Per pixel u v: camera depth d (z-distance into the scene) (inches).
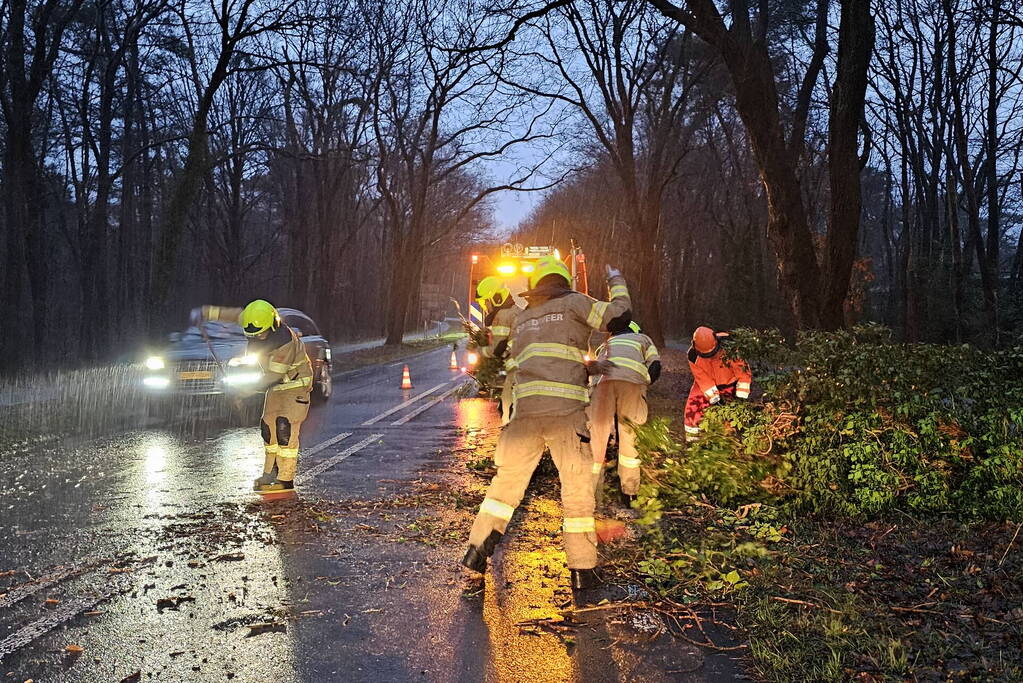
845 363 271.4
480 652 166.1
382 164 1544.0
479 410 600.1
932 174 1229.1
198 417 534.0
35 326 925.2
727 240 1648.6
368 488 320.5
